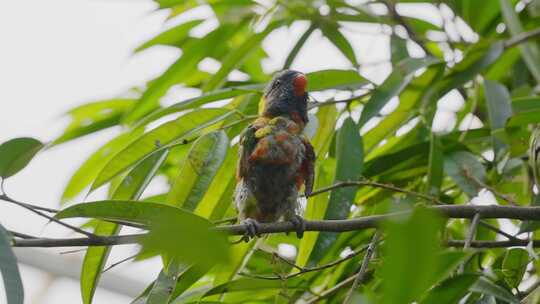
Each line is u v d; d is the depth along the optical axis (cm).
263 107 959
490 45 1070
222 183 916
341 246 1012
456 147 1009
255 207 893
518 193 1062
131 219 682
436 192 962
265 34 1141
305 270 848
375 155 1110
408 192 905
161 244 417
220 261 418
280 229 818
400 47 1141
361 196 1039
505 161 996
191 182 828
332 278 1003
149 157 834
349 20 1184
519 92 1148
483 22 1173
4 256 591
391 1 1243
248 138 895
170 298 793
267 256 1017
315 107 1000
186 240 417
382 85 985
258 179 888
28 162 712
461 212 810
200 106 948
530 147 946
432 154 965
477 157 1038
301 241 919
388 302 474
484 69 1109
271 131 893
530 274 955
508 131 1021
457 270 826
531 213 809
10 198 661
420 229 442
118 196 826
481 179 962
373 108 965
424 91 1046
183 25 1242
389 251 460
